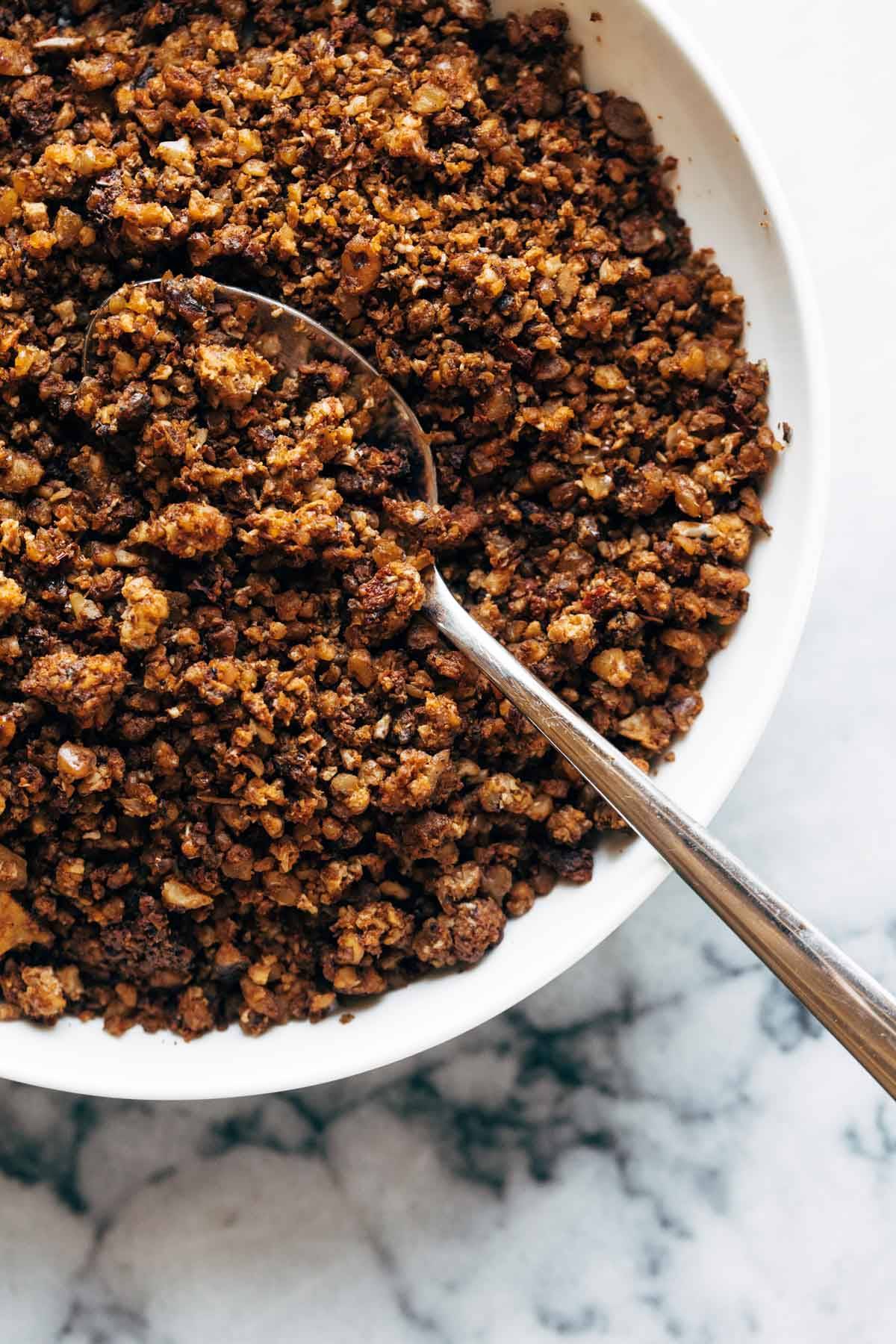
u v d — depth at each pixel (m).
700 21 0.42
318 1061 0.36
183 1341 0.41
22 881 0.36
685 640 0.36
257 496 0.35
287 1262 0.41
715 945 0.41
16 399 0.36
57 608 0.35
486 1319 0.41
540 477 0.36
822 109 0.41
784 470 0.36
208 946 0.37
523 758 0.37
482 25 0.37
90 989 0.38
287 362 0.36
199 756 0.36
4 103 0.37
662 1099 0.41
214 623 0.35
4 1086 0.41
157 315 0.35
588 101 0.37
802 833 0.41
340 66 0.36
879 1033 0.32
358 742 0.36
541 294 0.36
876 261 0.41
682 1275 0.41
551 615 0.36
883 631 0.41
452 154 0.36
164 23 0.37
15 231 0.36
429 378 0.36
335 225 0.36
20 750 0.36
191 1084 0.36
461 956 0.37
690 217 0.37
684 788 0.36
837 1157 0.41
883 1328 0.41
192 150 0.36
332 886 0.36
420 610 0.36
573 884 0.37
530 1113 0.41
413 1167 0.41
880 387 0.41
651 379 0.37
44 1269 0.41
